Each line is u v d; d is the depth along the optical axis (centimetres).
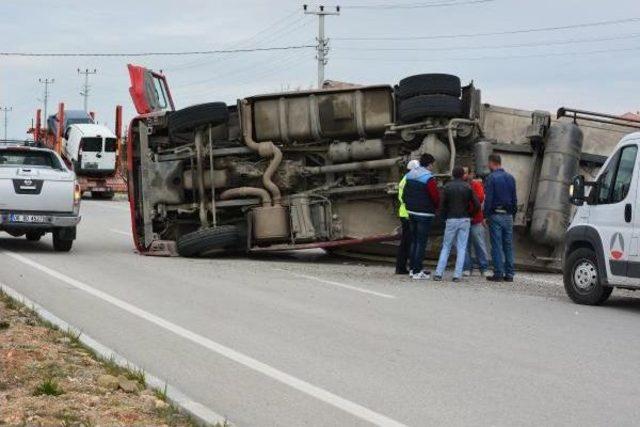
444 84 2045
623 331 1282
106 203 4812
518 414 828
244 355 1059
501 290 1725
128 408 784
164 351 1074
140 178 2239
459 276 1861
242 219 2264
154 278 1739
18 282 1625
